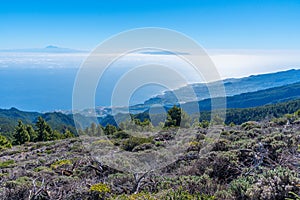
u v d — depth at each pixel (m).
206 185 4.93
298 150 6.36
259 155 6.37
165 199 4.27
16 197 5.64
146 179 5.47
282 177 4.27
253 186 4.29
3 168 9.69
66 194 5.46
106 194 5.16
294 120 11.35
